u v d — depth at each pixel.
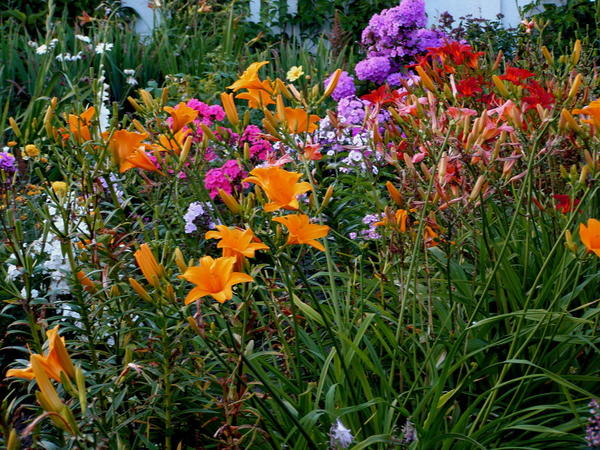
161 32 8.16
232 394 2.13
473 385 2.70
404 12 6.54
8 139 5.49
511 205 3.14
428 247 2.60
